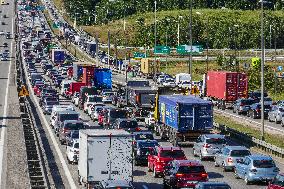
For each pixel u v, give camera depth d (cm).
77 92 18488
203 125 10750
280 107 14338
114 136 7075
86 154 7075
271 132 12675
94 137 7044
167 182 7356
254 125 13912
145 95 14750
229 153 8688
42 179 7450
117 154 7088
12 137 11344
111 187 6106
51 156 9975
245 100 16050
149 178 8375
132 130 11369
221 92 17262
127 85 16962
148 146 9375
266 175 7700
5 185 7225
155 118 12281
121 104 16250
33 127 11762
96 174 7062
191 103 10706
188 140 10750
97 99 16238
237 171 8175
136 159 9375
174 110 10875
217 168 9044
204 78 18850
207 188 5941
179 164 7112
